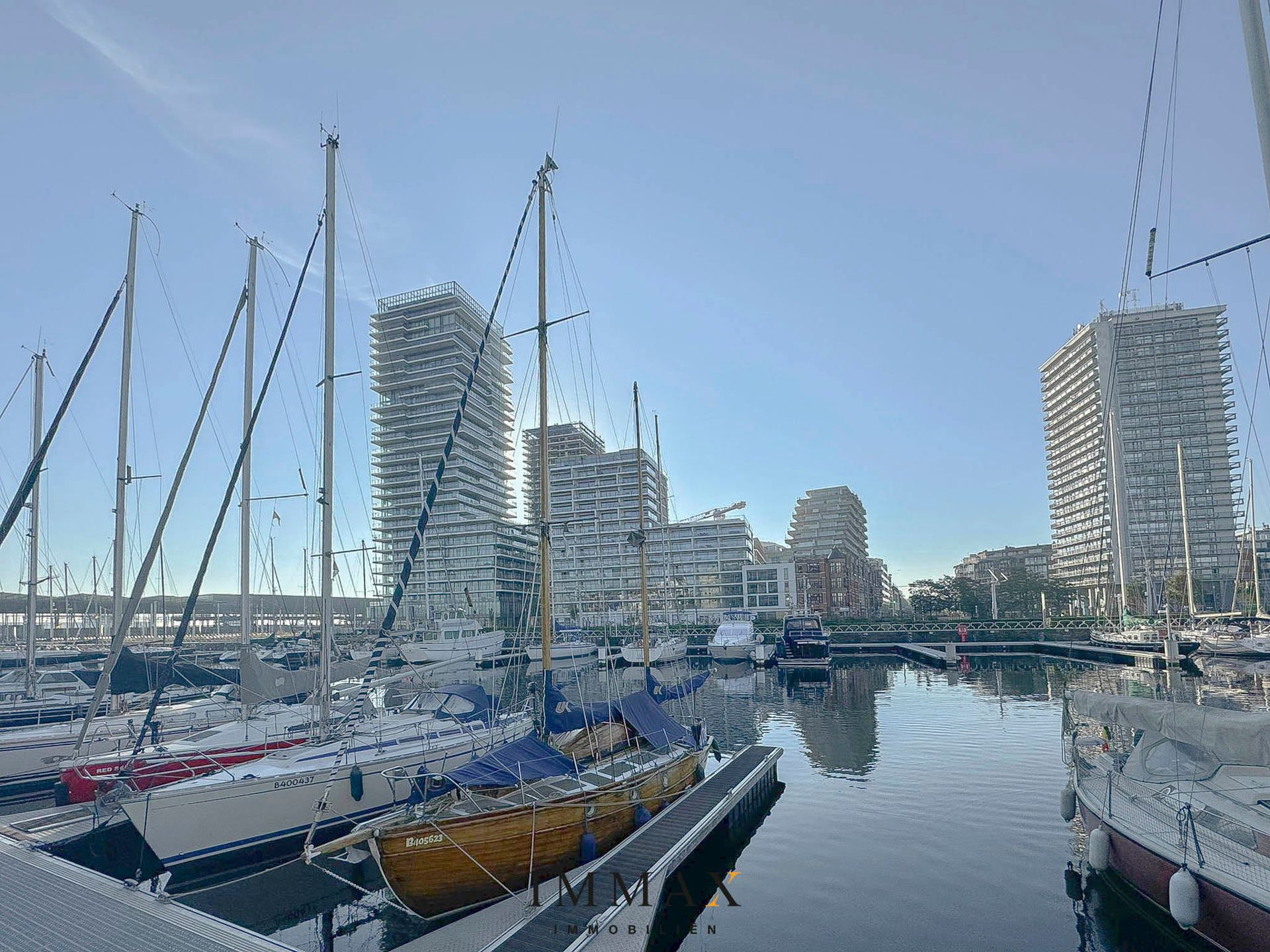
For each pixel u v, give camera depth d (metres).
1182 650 62.44
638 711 20.28
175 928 11.36
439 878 13.38
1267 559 118.50
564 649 77.19
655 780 18.47
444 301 161.00
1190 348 122.12
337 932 13.93
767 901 14.63
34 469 23.31
